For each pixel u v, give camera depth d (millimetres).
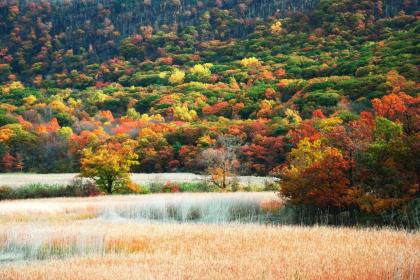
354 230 22078
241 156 65062
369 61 108000
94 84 167250
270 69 144000
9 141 81125
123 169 50281
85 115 109812
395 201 27516
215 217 33219
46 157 80438
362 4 169375
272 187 51438
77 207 35281
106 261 15836
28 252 19875
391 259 14281
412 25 141625
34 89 146625
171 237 20953
